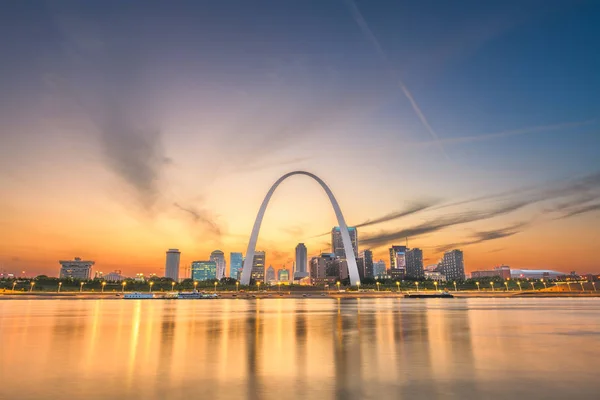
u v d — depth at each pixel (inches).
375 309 2359.7
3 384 565.0
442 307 2573.8
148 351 836.0
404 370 649.6
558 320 1562.5
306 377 603.8
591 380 581.6
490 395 506.0
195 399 493.0
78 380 587.8
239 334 1120.2
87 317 1734.7
